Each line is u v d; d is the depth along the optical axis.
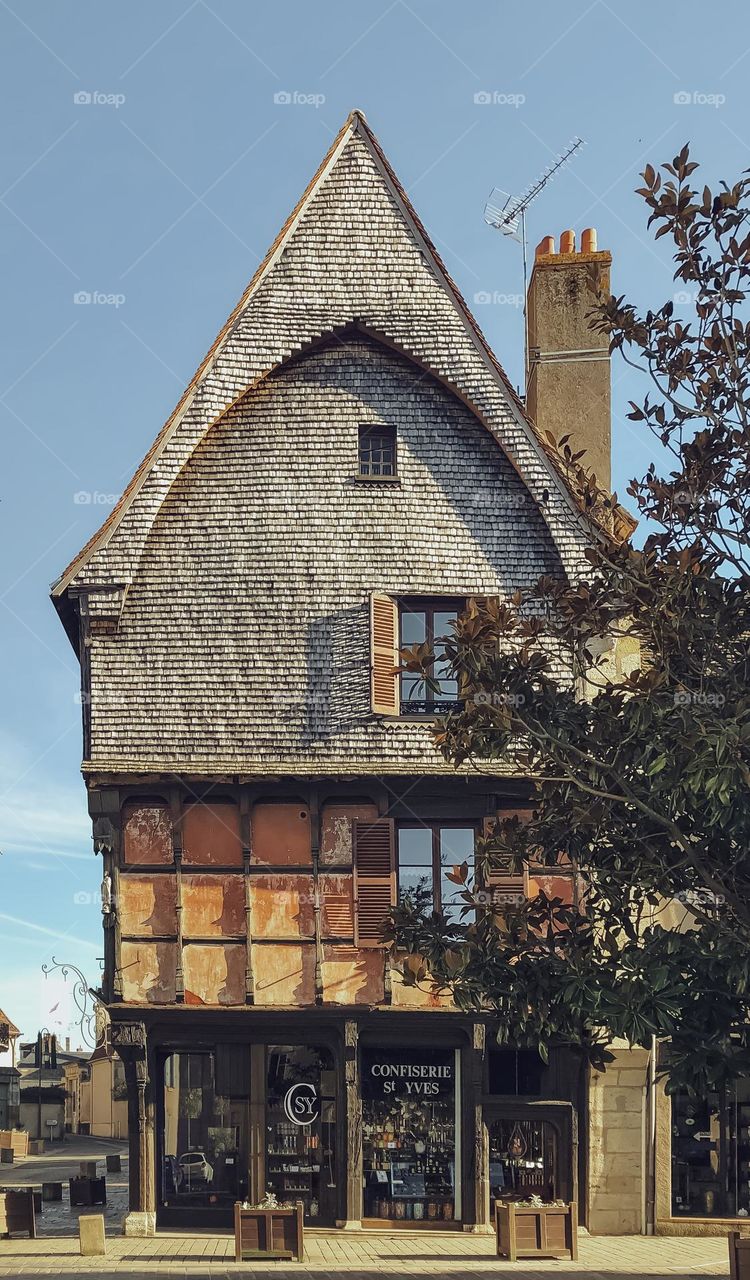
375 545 27.44
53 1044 89.62
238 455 27.91
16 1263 21.97
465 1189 25.78
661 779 16.06
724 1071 16.17
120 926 26.33
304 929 26.33
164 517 27.64
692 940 16.66
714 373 17.34
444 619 27.53
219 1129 26.27
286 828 26.64
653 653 17.94
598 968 17.17
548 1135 26.14
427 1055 26.27
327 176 28.88
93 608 27.02
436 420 28.23
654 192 17.36
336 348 28.42
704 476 17.36
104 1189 31.22
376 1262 22.58
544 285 30.42
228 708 26.70
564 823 18.30
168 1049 26.53
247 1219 22.59
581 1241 25.16
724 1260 22.77
